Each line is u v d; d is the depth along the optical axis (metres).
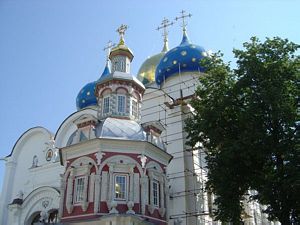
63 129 43.62
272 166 22.98
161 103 39.56
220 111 24.38
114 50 33.88
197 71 42.00
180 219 31.69
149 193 25.66
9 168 45.69
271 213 21.97
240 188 24.02
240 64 25.05
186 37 48.09
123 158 25.69
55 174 41.66
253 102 23.20
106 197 24.12
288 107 22.12
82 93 49.41
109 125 27.30
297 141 22.02
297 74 23.89
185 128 26.73
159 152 27.97
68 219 24.52
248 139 21.89
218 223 37.69
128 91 30.62
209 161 24.94
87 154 26.14
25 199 38.97
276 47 25.03
